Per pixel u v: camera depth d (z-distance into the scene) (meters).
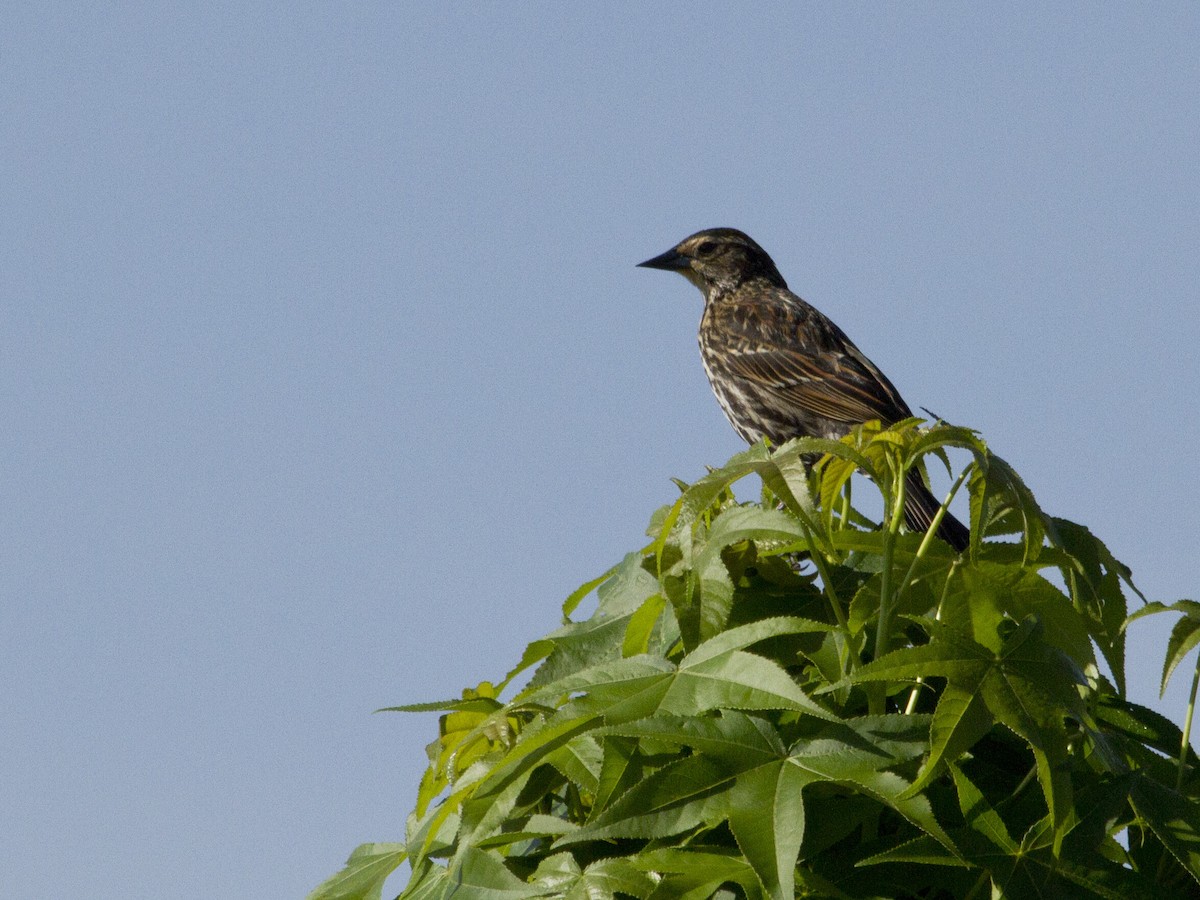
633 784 4.41
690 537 4.82
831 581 5.07
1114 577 5.24
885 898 4.36
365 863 5.23
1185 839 4.29
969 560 4.92
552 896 4.50
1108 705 5.17
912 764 4.32
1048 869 4.24
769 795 4.12
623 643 5.11
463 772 4.99
